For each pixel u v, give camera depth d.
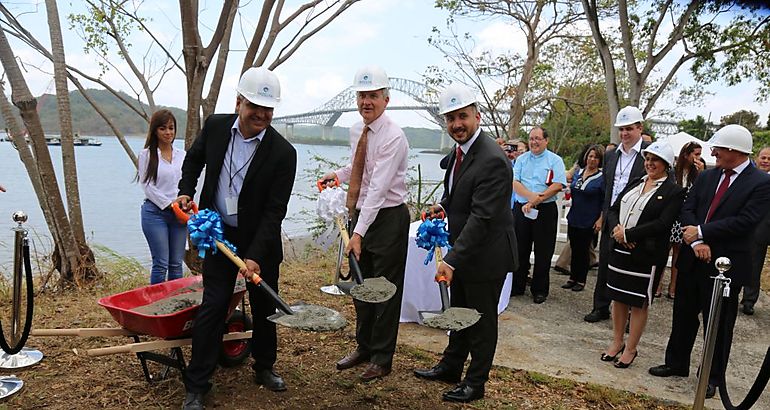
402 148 3.67
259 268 3.28
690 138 8.53
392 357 4.00
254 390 3.58
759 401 3.91
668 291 6.58
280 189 3.36
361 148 3.77
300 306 3.27
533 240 6.18
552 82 19.03
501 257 3.41
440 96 3.41
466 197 3.39
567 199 8.43
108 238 10.47
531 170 6.08
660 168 4.12
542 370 4.22
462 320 3.05
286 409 3.38
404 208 3.84
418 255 5.06
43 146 5.74
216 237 3.14
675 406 3.69
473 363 3.57
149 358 3.40
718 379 3.83
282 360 4.09
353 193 3.86
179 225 4.88
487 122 16.38
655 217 4.05
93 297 5.64
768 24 11.77
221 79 6.64
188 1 6.02
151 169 4.62
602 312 5.55
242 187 3.29
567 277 7.30
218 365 3.84
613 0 14.16
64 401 3.32
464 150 3.45
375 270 3.79
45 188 5.84
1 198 14.27
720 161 3.85
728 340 3.75
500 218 3.39
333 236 8.69
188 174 3.47
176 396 3.43
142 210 4.77
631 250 4.16
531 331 5.15
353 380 3.80
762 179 3.68
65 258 6.01
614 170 5.30
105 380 3.60
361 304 3.94
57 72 6.12
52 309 5.12
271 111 3.15
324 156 8.77
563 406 3.61
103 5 7.30
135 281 6.36
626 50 12.44
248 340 3.95
